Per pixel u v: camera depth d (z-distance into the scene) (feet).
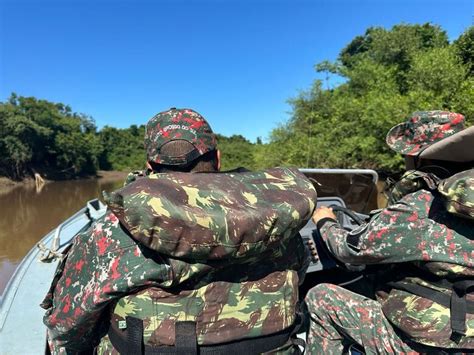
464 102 41.16
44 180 163.53
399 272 4.81
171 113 4.14
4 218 67.97
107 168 218.38
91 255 3.50
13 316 5.46
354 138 51.26
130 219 3.08
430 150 4.89
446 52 48.52
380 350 5.01
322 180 8.80
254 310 3.64
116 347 3.55
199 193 3.38
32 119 160.04
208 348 3.50
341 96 65.57
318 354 5.63
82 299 3.41
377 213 5.20
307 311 5.78
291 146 60.23
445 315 4.40
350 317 5.30
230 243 3.22
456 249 4.33
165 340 3.37
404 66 68.08
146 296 3.34
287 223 3.51
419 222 4.52
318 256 6.61
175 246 3.11
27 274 6.70
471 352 4.37
